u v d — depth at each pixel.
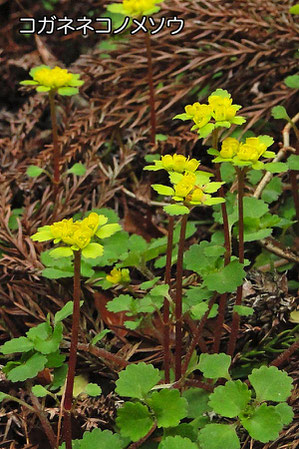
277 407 0.51
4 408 0.58
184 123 0.72
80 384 0.59
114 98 0.72
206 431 0.50
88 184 0.71
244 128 0.69
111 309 0.57
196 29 0.71
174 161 0.52
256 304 0.59
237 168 0.53
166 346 0.56
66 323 0.62
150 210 0.68
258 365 0.59
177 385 0.54
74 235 0.48
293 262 0.62
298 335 0.60
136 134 0.72
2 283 0.64
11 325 0.62
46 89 0.63
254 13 0.70
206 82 0.71
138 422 0.51
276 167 0.51
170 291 0.58
